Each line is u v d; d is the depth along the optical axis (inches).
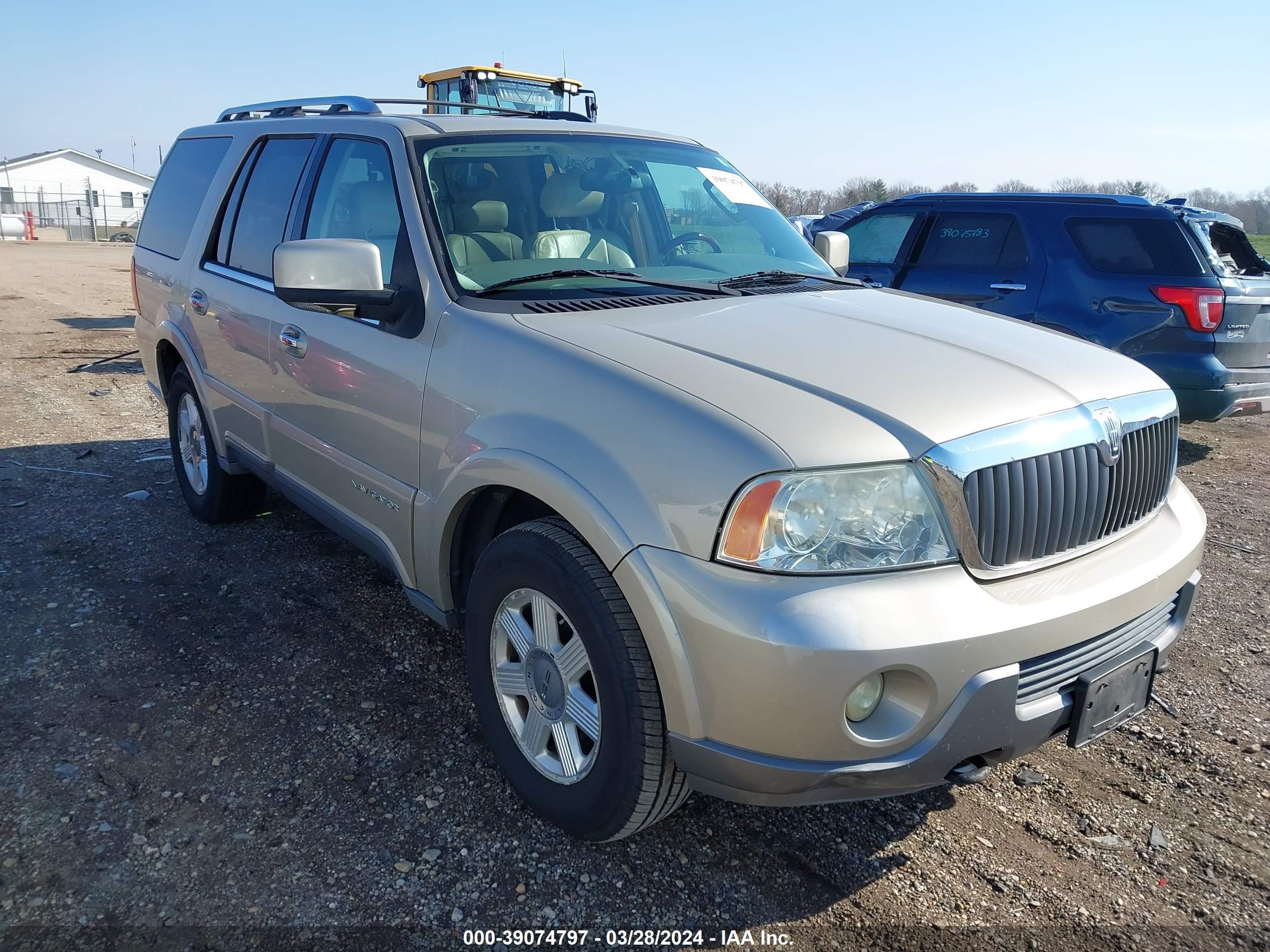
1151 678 100.3
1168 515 108.7
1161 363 255.3
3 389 326.0
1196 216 258.5
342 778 112.3
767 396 88.0
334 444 135.2
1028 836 106.3
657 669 86.2
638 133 157.0
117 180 2723.9
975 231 291.0
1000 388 93.7
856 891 96.8
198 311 175.3
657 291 122.1
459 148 133.0
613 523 87.7
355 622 152.9
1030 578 89.2
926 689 80.4
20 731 119.5
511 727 106.6
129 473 231.3
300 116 163.5
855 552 80.9
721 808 109.4
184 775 111.9
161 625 150.1
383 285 119.7
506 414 101.8
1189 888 98.3
